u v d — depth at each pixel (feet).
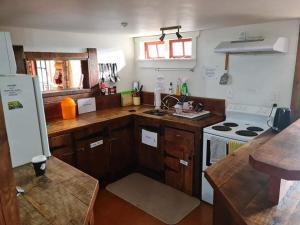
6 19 6.73
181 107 10.54
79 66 10.92
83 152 8.98
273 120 7.95
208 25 8.48
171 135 9.26
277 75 8.27
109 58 11.59
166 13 6.04
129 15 6.24
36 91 5.55
